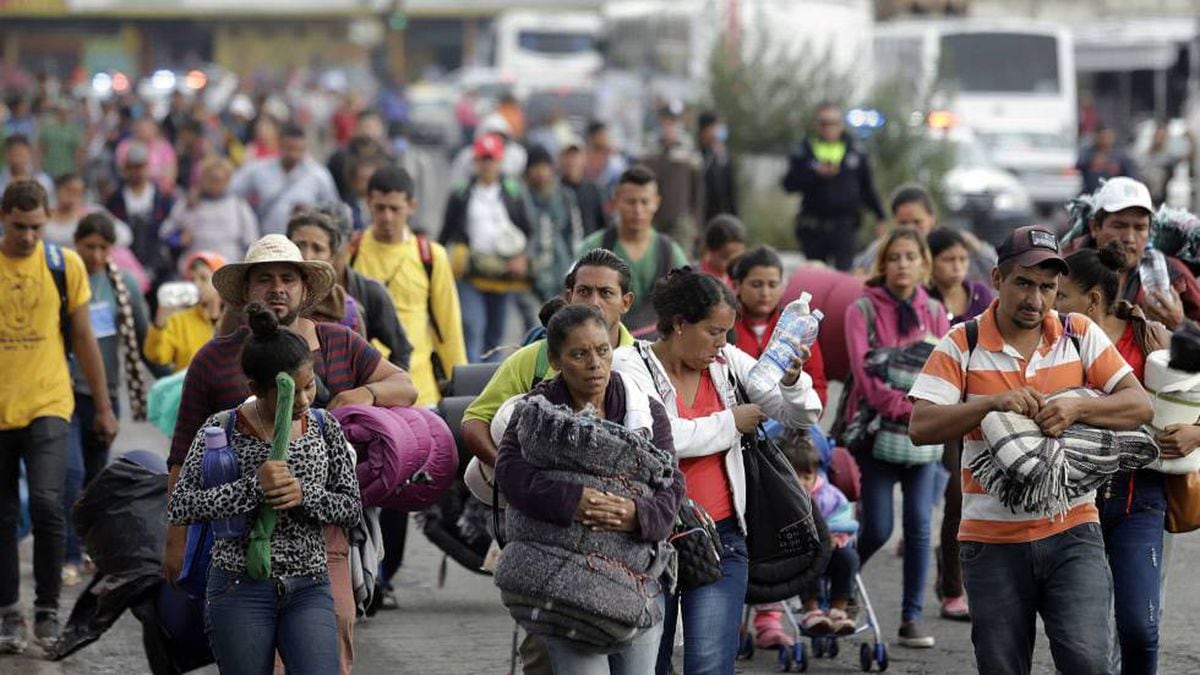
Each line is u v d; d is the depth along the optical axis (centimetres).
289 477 1752
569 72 15712
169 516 1791
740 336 2533
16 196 2461
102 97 15088
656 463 1684
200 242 4538
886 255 2598
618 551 1672
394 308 2581
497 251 4262
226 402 1986
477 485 2031
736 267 2533
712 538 1820
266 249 2066
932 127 7381
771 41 7825
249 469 1775
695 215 5525
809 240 5569
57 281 2508
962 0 13500
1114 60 11394
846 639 2602
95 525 2184
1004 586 1856
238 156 7806
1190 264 2402
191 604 2125
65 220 4206
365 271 2898
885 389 2512
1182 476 1991
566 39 15838
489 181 4309
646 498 1680
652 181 2955
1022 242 1848
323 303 2330
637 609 1672
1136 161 7706
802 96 7706
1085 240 2347
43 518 2480
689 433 1823
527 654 1998
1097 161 7438
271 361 1772
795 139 7681
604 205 5091
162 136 8406
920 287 2633
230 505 1755
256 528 1769
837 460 2553
